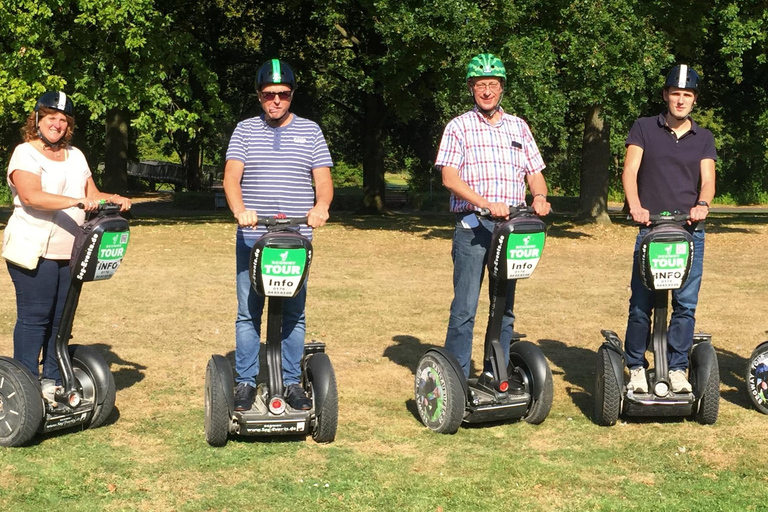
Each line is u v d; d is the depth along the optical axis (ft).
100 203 14.96
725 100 80.79
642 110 67.26
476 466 14.19
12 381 14.57
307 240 14.16
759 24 59.93
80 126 100.12
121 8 57.62
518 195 16.58
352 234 59.57
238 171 15.20
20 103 58.80
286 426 14.93
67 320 15.28
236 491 12.98
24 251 15.26
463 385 15.65
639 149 16.80
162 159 199.00
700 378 16.34
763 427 16.52
